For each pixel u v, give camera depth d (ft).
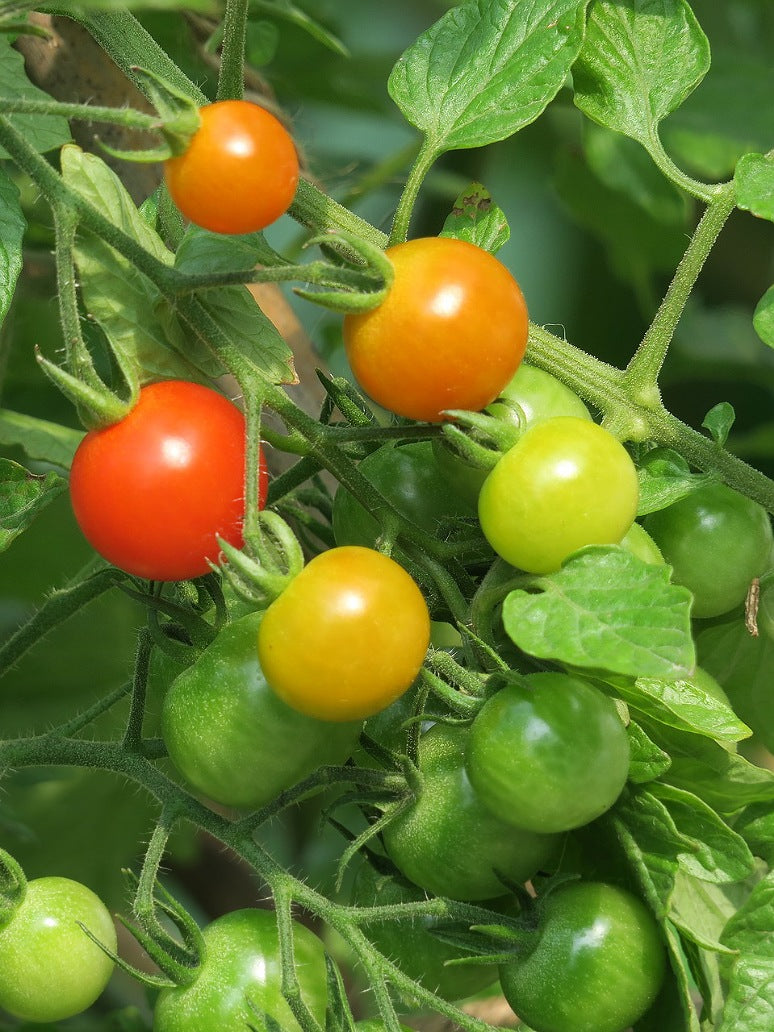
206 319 1.16
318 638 1.10
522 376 1.24
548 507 1.13
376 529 1.27
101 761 1.27
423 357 1.12
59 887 1.27
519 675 1.15
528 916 1.22
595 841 1.25
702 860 1.19
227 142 1.11
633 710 1.22
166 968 1.21
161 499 1.14
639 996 1.20
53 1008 1.25
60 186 1.15
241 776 1.19
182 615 1.22
